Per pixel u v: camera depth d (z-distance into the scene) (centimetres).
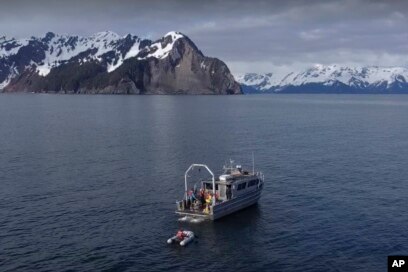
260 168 9806
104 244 5572
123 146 12681
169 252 5381
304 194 7712
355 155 11431
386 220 6353
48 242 5612
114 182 8531
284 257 5228
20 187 8119
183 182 8556
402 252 5306
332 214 6650
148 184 8400
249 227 6188
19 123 19312
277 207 7038
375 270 4884
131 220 6431
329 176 9006
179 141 13712
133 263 5084
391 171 9488
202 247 5528
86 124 18888
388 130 17512
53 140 13838
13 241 5628
